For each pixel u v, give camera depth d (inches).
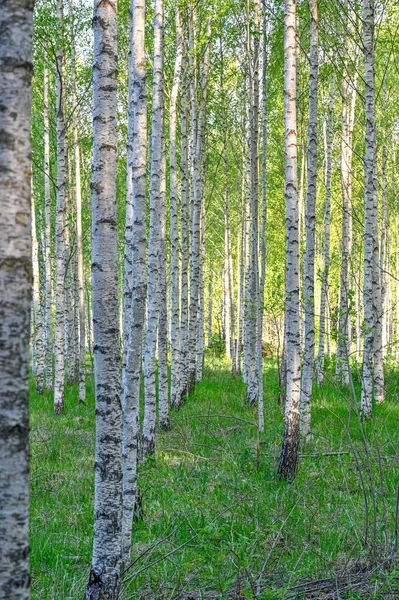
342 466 344.5
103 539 171.6
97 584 170.9
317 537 246.5
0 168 90.7
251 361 633.0
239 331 1039.6
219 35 697.0
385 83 848.9
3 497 88.5
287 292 362.9
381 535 240.1
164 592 204.4
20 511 89.5
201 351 868.6
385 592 192.9
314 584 204.1
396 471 327.0
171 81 676.7
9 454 88.8
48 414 627.8
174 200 633.0
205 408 611.8
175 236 646.5
